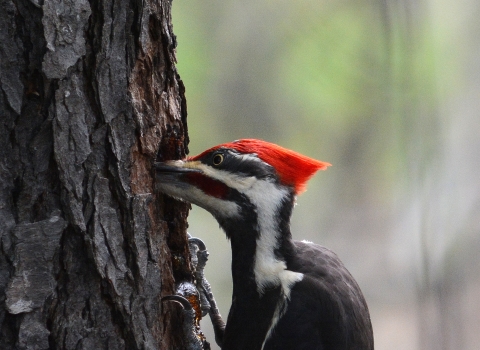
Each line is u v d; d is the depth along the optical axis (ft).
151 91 27.25
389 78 65.46
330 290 32.32
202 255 34.01
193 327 28.99
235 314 32.48
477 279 70.03
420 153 67.41
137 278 26.61
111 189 25.90
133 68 26.27
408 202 77.15
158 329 27.58
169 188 30.27
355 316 32.96
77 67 24.79
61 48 24.38
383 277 78.74
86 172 25.32
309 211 80.33
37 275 24.62
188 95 68.64
